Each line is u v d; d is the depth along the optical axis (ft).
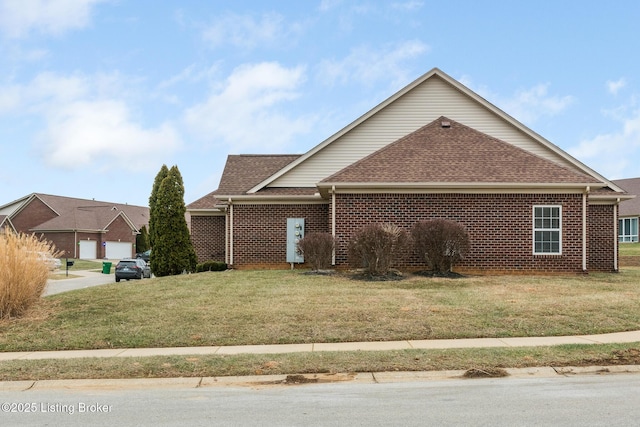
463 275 64.44
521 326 40.01
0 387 28.73
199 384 28.81
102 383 29.07
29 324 43.11
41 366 31.73
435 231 63.10
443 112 81.82
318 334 38.75
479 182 66.18
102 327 41.70
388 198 68.08
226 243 84.94
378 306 45.55
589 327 39.88
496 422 21.27
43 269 50.47
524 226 67.00
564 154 77.71
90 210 228.84
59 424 22.09
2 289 44.55
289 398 25.57
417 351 33.63
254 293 52.60
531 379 28.78
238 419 22.24
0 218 226.38
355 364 31.01
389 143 81.76
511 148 73.15
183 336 38.99
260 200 79.25
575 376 29.40
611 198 75.87
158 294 53.72
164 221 93.66
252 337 38.45
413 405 23.95
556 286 56.08
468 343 36.24
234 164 97.50
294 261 78.33
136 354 34.99
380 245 61.26
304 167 82.12
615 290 53.98
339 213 68.59
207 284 59.67
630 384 27.35
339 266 68.95
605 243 77.10
